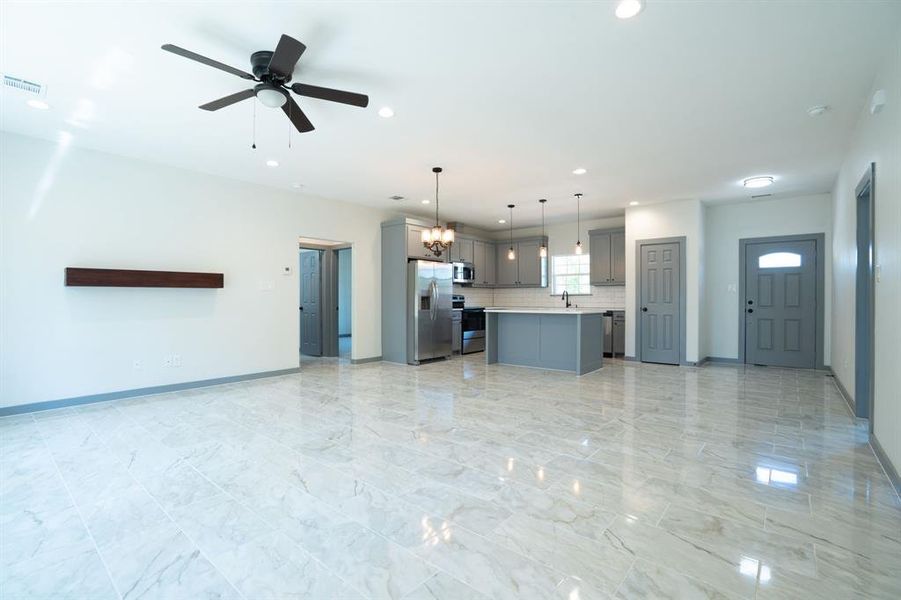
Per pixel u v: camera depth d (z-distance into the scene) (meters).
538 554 1.82
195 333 5.10
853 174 4.05
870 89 3.09
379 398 4.58
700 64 2.78
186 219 5.02
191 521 2.09
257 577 1.68
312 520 2.10
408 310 6.98
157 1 2.18
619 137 4.02
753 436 3.30
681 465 2.75
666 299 6.84
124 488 2.45
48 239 4.12
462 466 2.74
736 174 5.19
